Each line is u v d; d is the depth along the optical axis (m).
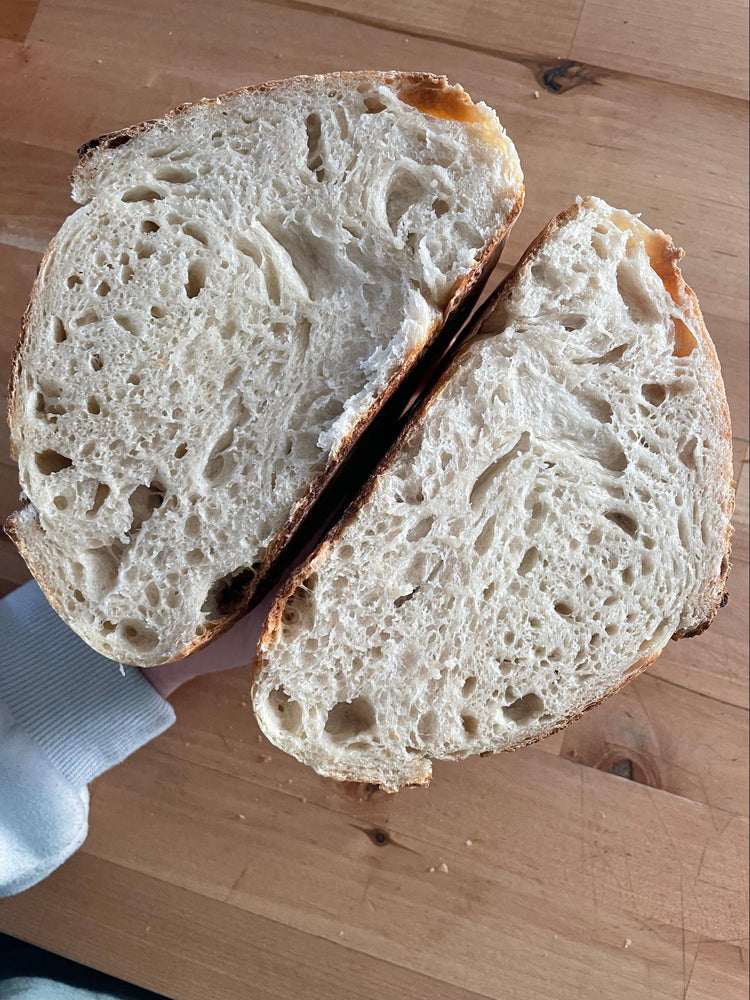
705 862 0.38
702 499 0.29
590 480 0.28
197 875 0.38
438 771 0.39
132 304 0.26
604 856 0.38
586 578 0.28
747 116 0.40
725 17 0.40
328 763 0.29
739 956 0.37
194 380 0.27
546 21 0.40
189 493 0.27
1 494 0.38
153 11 0.39
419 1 0.40
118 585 0.27
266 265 0.27
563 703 0.29
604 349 0.28
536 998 0.37
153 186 0.27
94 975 0.37
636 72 0.40
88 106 0.39
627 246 0.28
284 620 0.28
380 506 0.27
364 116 0.27
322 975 0.37
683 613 0.30
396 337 0.26
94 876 0.38
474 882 0.38
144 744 0.38
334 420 0.27
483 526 0.28
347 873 0.38
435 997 0.37
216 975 0.37
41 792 0.35
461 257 0.27
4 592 0.39
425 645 0.28
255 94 0.27
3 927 0.37
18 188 0.39
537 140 0.39
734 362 0.40
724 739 0.39
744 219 0.40
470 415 0.27
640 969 0.37
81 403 0.26
